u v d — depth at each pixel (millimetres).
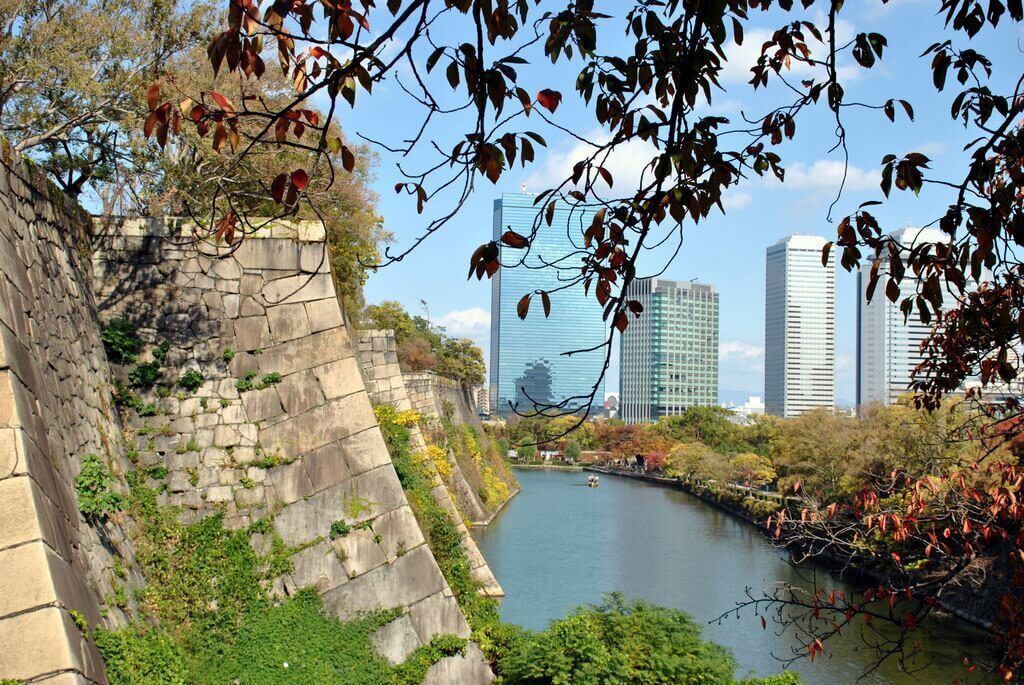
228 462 12547
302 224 13352
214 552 12078
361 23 4289
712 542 51125
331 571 12500
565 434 4211
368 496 12898
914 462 25375
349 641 12297
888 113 4773
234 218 5219
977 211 4840
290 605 12234
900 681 22781
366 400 13180
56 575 6902
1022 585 6395
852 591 6832
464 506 50875
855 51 4883
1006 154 5078
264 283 13148
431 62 4199
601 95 4902
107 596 8945
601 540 51188
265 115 4434
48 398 8695
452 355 77312
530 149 4465
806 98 4977
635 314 4641
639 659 16953
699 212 4648
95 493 9469
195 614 11719
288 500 12602
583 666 15727
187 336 12781
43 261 9766
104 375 11922
